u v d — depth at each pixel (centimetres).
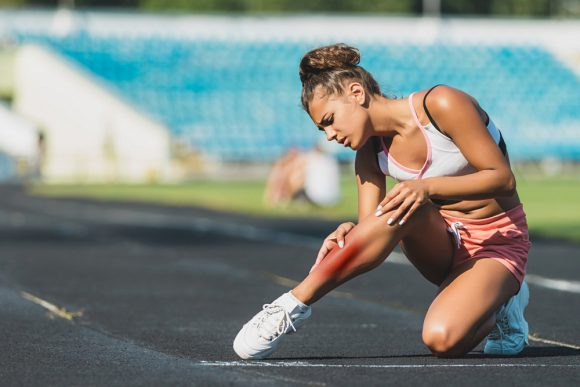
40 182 7212
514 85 9031
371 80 1083
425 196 1045
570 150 8631
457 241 1134
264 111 8444
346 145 1083
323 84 1062
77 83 7900
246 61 8825
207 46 8869
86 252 2588
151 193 5638
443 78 8944
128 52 8688
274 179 4794
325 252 1110
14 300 1669
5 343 1228
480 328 1085
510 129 8662
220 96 8512
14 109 8038
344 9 12619
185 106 8369
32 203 4716
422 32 9250
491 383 968
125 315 1517
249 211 4284
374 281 1994
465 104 1066
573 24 9469
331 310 1598
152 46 8781
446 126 1070
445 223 1130
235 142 8144
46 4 13075
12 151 7600
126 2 13138
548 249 2655
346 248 1081
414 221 1077
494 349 1162
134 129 7800
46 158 7731
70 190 5994
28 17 8675
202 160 7981
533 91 9000
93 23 8769
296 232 3222
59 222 3606
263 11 12531
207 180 7250
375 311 1591
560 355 1161
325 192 4691
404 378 992
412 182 1047
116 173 7706
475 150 1062
